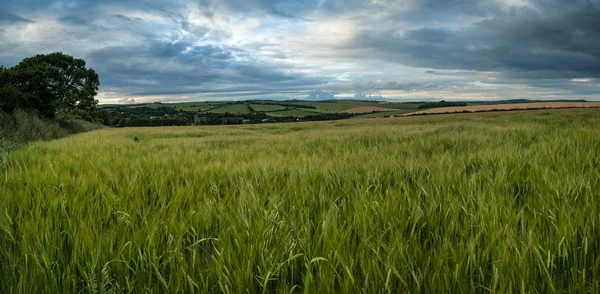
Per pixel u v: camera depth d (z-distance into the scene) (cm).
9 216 214
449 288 137
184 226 204
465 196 264
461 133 871
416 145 649
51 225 201
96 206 245
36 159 492
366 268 156
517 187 298
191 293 142
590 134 613
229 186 335
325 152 624
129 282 151
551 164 372
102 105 12094
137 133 2227
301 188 288
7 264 163
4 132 1503
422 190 271
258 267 155
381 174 344
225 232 194
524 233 184
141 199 276
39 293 144
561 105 7575
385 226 206
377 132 1115
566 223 187
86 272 158
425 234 204
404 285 140
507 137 721
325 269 155
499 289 138
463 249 165
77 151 632
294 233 198
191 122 9412
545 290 142
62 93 4912
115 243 188
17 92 2606
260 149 720
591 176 299
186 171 391
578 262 160
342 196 279
